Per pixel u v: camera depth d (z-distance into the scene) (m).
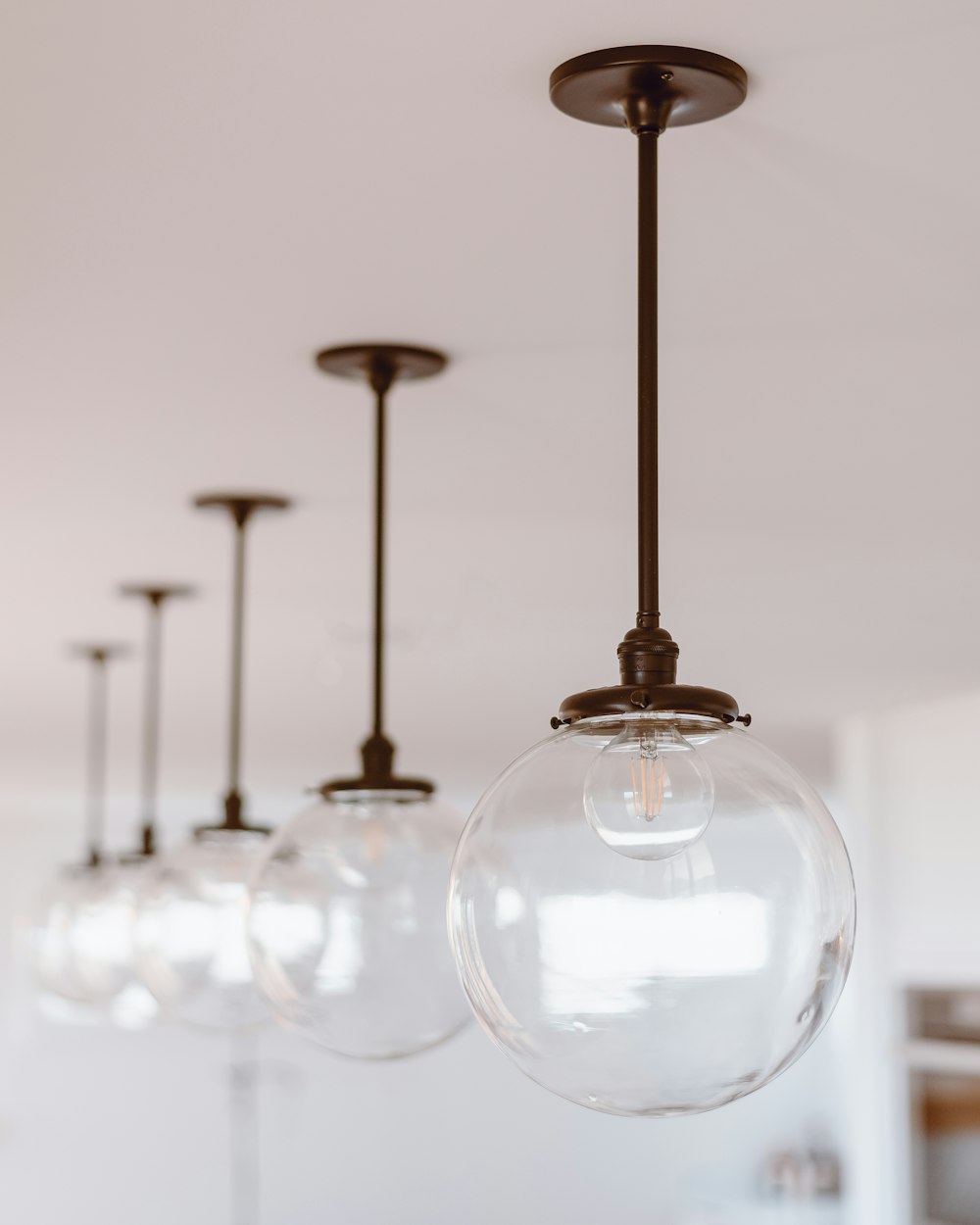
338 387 1.77
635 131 1.11
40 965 2.97
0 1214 7.43
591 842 0.90
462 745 5.26
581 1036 0.88
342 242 1.39
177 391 1.79
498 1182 7.98
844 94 1.11
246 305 1.54
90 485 2.19
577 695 0.98
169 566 2.69
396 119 1.15
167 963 2.04
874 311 1.55
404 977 1.40
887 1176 4.50
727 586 2.85
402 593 2.89
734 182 1.26
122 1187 7.58
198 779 6.54
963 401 1.83
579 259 1.42
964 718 4.34
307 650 3.46
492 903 0.91
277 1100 7.81
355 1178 7.84
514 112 1.14
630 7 1.00
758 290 1.49
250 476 2.14
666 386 1.77
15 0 1.00
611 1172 8.07
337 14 1.01
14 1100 7.54
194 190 1.28
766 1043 0.88
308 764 5.86
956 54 1.05
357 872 1.41
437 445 1.99
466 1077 8.05
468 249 1.40
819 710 4.59
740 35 1.03
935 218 1.33
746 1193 7.75
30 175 1.26
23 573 2.74
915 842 4.53
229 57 1.07
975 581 2.81
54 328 1.60
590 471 2.11
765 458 2.05
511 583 2.81
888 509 2.31
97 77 1.10
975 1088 4.19
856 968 4.75
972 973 4.25
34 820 7.79
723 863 0.88
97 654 3.54
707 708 0.95
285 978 1.42
